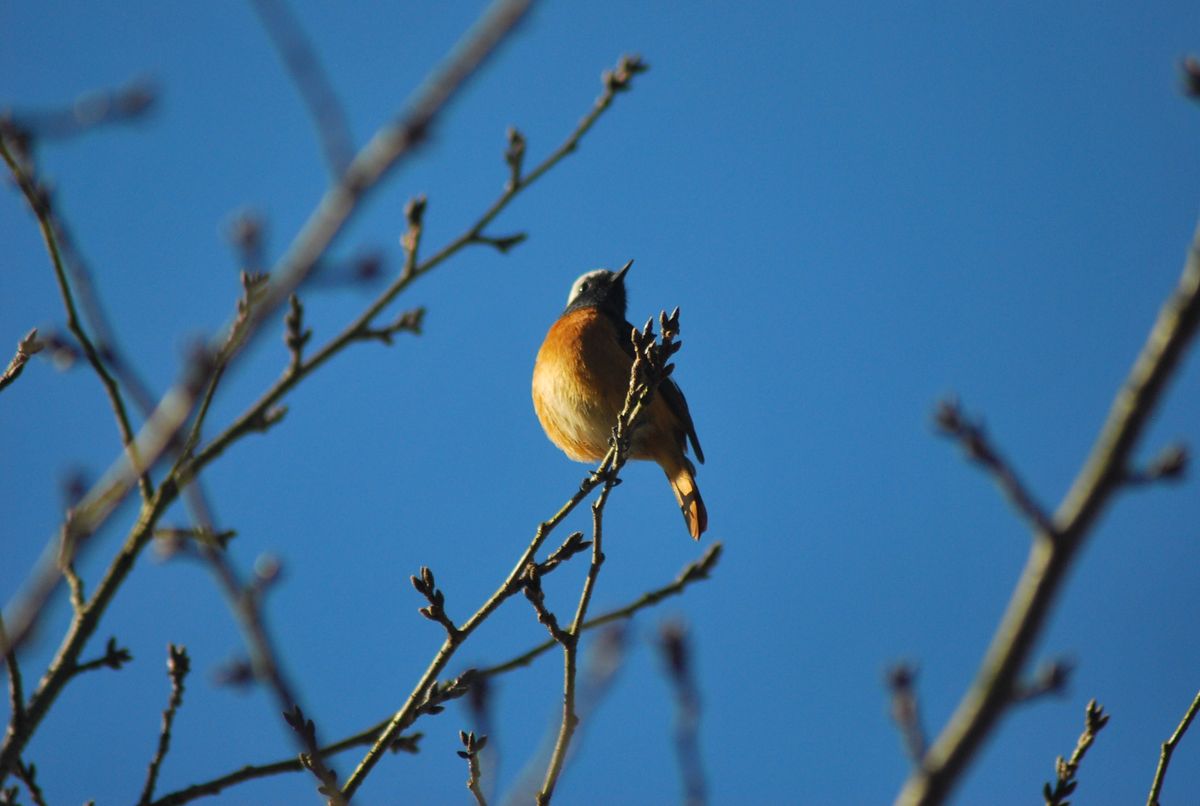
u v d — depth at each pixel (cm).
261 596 757
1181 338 419
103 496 661
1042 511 430
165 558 729
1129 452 423
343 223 575
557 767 808
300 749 778
